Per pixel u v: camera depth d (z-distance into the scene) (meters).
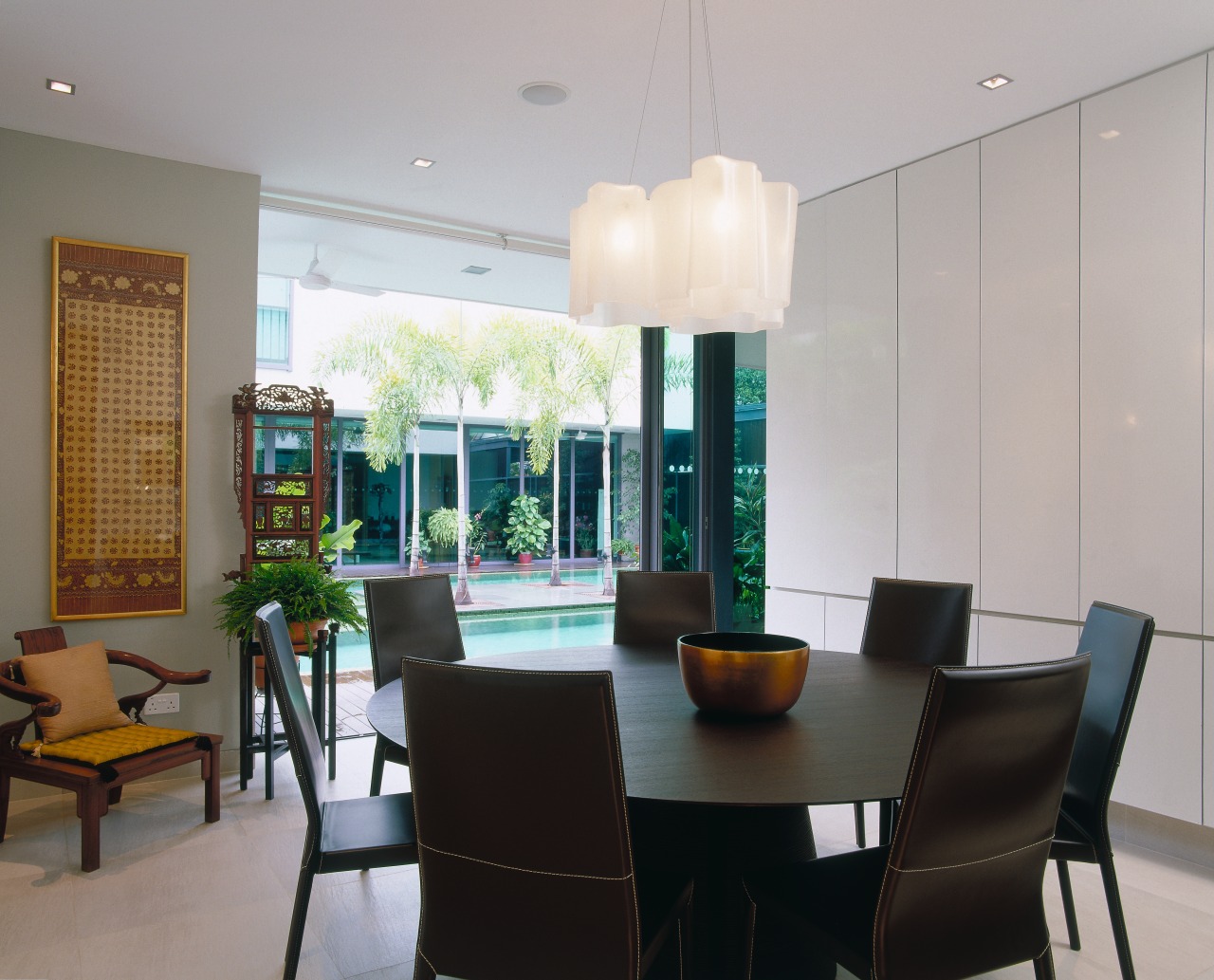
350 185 4.56
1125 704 2.25
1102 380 3.57
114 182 4.09
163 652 4.18
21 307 3.92
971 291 4.07
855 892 1.93
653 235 2.43
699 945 2.21
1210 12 2.95
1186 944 2.65
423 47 3.17
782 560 5.11
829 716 2.29
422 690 1.64
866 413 4.59
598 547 10.79
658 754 1.94
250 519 4.18
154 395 4.15
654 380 6.12
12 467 3.90
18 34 3.08
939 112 3.74
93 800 3.12
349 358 9.98
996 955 1.75
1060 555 3.72
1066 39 3.13
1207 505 3.24
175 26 3.03
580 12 2.93
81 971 2.45
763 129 3.91
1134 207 3.46
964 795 1.62
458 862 1.69
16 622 3.91
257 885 3.02
